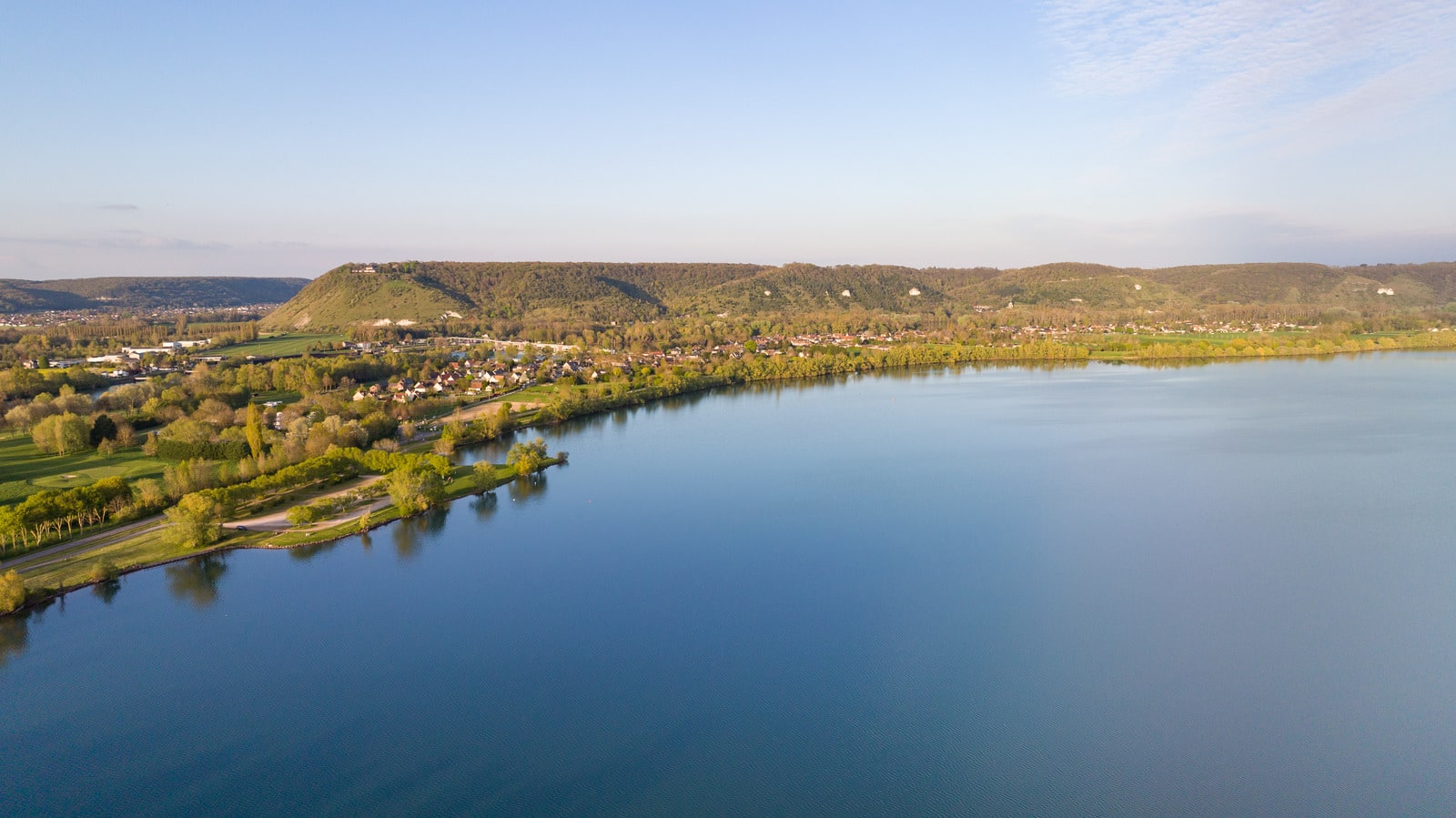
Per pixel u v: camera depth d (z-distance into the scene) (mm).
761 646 96438
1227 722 81562
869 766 74750
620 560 122938
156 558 118375
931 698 85562
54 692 86562
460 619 103500
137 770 74438
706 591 111688
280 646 96250
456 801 70375
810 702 85062
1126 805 70062
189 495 128750
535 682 88875
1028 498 152250
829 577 116250
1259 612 104000
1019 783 72688
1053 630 99875
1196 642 96562
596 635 99188
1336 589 110750
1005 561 121062
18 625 100625
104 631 99500
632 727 80750
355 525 135125
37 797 70875
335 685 88062
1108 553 124062
